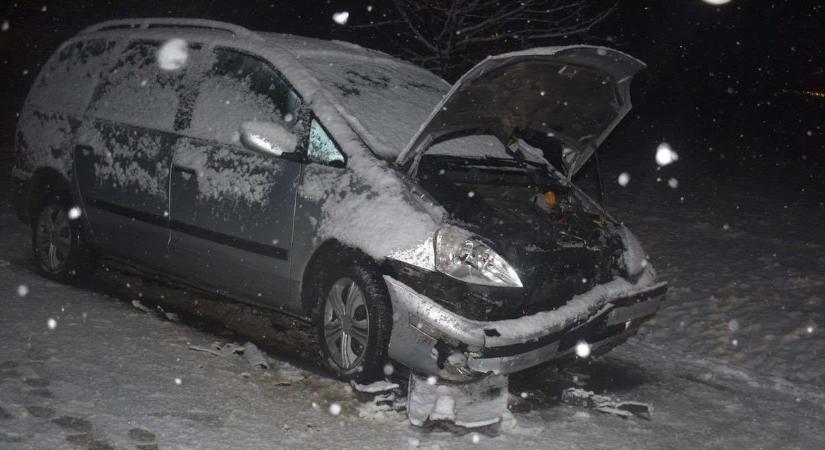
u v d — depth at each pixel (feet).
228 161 18.25
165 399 14.62
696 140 82.02
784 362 21.22
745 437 15.99
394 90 19.17
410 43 43.11
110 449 12.44
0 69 65.72
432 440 14.10
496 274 14.84
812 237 37.32
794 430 16.63
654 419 16.52
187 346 17.54
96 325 18.31
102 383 15.03
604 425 15.76
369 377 15.93
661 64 62.03
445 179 16.79
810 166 66.18
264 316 19.99
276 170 17.44
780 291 27.81
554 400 17.03
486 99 16.76
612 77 17.37
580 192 19.36
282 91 18.12
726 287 28.02
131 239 20.22
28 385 14.56
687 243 35.01
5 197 34.22
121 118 20.71
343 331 16.37
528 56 15.39
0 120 55.62
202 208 18.52
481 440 14.30
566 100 17.90
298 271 17.01
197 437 13.23
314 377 16.53
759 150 76.48
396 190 15.85
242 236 17.83
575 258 16.56
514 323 14.84
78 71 22.56
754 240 36.04
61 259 21.84
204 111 19.17
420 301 14.75
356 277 15.92
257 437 13.50
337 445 13.52
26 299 19.75
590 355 17.48
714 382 19.39
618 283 17.43
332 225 16.29
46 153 21.95
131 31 22.09
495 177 17.57
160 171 19.42
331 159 16.87
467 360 14.39
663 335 22.97
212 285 19.12
